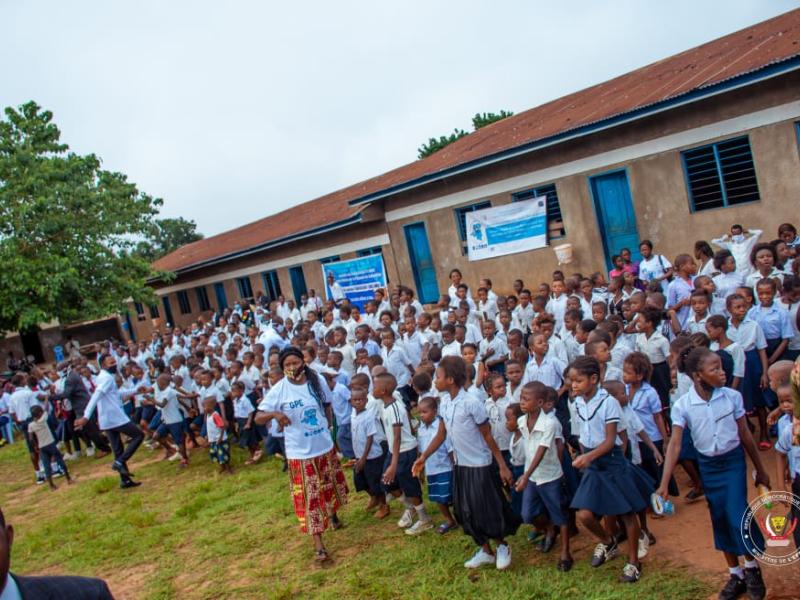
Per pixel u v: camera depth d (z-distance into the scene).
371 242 19.59
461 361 5.61
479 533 5.64
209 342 17.02
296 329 13.86
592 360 5.09
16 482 12.98
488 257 16.09
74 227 23.36
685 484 6.60
